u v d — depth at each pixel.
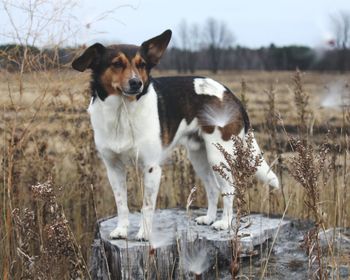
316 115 7.26
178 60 52.97
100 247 5.27
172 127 5.30
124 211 5.24
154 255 4.80
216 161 5.45
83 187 6.62
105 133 4.96
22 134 6.11
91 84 5.02
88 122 6.96
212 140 5.50
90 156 6.89
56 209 4.30
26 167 6.44
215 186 5.75
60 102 6.66
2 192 5.93
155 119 5.01
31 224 4.70
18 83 6.15
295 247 5.28
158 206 7.12
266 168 5.57
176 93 5.43
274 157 6.71
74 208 6.60
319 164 3.61
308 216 5.95
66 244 4.33
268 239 5.29
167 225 5.64
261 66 41.00
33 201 5.84
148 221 5.06
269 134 6.95
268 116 7.13
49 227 4.24
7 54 5.96
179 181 7.12
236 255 3.79
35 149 6.52
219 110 5.53
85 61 4.89
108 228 5.52
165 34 5.03
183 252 4.97
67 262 4.70
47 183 4.30
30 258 4.36
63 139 7.15
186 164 7.16
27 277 4.41
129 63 4.76
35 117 6.39
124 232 5.17
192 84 5.61
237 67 50.56
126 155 5.03
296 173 3.61
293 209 6.43
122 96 4.77
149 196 5.08
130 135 4.91
